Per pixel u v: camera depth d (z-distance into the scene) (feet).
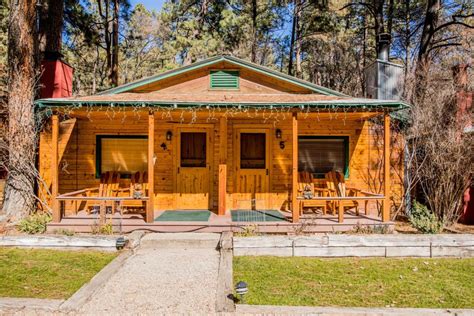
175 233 24.68
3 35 60.95
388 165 25.57
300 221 25.88
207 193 32.04
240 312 13.43
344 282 17.04
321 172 32.24
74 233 24.29
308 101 25.66
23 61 29.19
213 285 16.61
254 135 32.35
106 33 72.02
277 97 28.50
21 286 16.15
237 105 24.66
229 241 21.43
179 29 71.97
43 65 33.37
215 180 32.09
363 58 77.46
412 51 74.08
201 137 32.22
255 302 14.56
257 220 26.55
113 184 29.58
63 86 34.19
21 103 29.17
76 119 31.58
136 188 28.12
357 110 25.73
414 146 30.07
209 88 31.76
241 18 73.20
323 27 71.87
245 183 32.12
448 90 30.40
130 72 105.60
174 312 13.75
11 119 29.19
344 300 14.90
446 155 27.58
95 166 31.63
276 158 32.19
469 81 32.81
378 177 31.99
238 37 73.15
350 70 74.79
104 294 15.49
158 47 100.53
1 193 35.81
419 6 70.49
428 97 31.19
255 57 78.64
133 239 22.33
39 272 17.98
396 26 75.36
